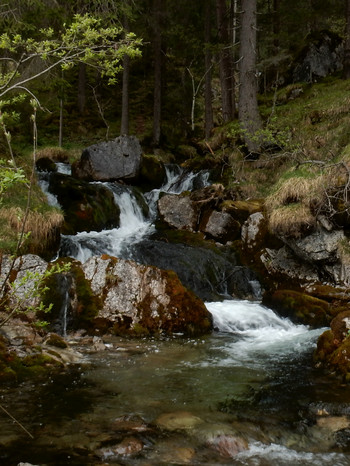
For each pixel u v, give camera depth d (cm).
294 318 783
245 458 349
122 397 462
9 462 330
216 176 1439
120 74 2841
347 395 472
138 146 1478
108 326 710
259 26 2045
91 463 332
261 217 1056
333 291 821
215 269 980
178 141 2342
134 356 603
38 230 925
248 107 1398
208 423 405
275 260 972
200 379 521
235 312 812
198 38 2208
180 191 1486
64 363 561
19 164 1153
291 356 615
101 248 1027
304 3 2131
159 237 1125
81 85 2425
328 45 1909
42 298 693
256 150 1391
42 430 384
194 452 354
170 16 2206
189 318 735
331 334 596
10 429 384
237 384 507
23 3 1055
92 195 1219
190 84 2614
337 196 882
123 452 349
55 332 680
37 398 454
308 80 1870
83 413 420
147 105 2638
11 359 532
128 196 1318
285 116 1534
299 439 381
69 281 735
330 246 868
